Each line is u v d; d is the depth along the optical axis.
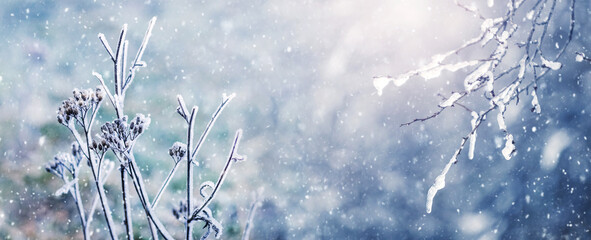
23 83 8.66
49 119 8.01
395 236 6.67
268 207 7.21
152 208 2.31
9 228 5.93
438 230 6.49
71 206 6.40
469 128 6.90
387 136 7.55
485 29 2.51
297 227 6.97
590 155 5.76
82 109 2.30
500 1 6.53
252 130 8.74
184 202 2.73
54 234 6.00
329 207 7.16
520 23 5.89
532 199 5.99
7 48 9.41
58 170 2.72
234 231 6.75
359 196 7.20
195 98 9.38
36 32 10.00
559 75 5.84
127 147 2.25
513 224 6.00
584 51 5.65
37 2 10.60
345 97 8.38
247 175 7.73
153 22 2.36
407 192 6.98
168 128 8.58
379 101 7.89
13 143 7.23
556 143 5.91
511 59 5.98
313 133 8.30
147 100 9.11
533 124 6.13
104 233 6.13
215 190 2.26
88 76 9.56
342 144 7.90
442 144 7.09
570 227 5.70
